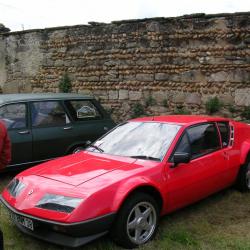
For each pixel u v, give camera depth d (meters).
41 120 7.62
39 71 14.23
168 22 11.41
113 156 5.43
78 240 4.25
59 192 4.45
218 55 10.73
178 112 11.42
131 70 12.22
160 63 11.67
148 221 4.78
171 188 5.04
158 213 4.89
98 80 12.89
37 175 4.95
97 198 4.34
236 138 6.32
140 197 4.64
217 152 5.87
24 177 5.01
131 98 12.30
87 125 8.16
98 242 4.70
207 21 10.81
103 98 12.84
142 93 12.09
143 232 4.75
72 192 4.40
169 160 5.13
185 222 5.40
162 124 5.82
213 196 6.39
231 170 6.11
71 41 13.33
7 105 7.32
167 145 5.32
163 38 11.54
